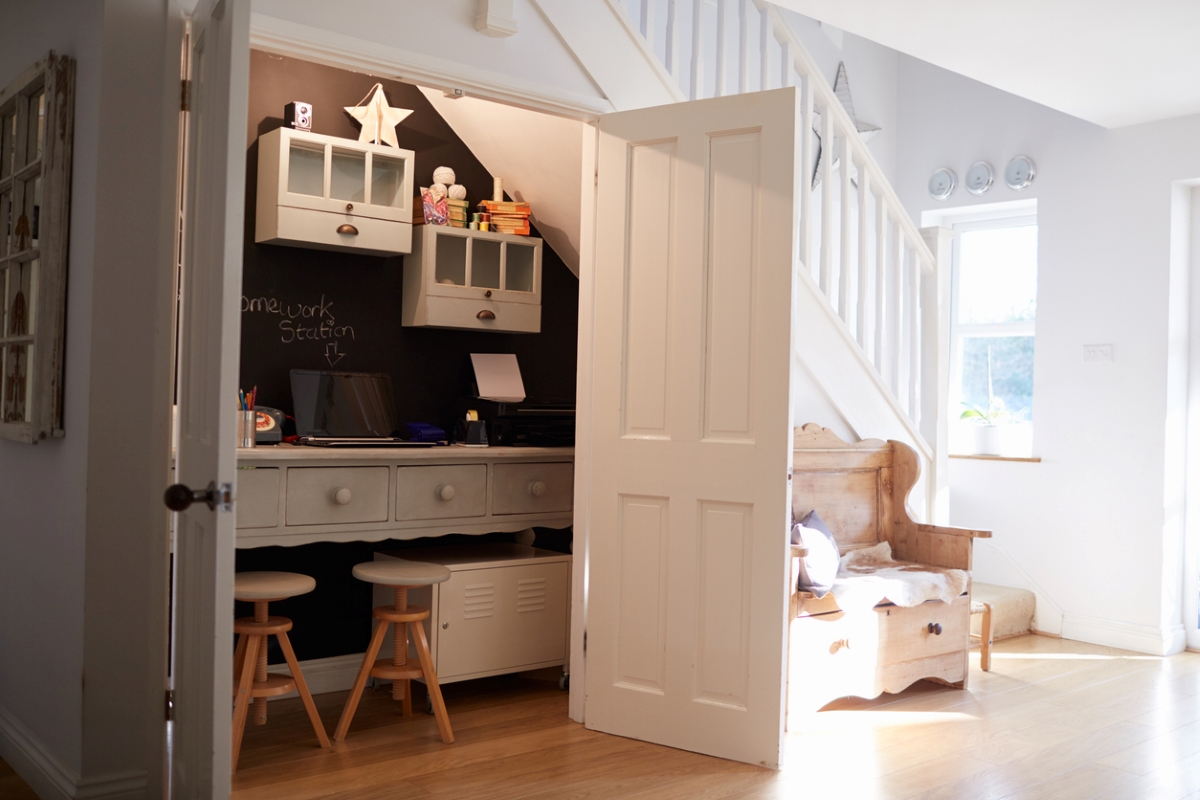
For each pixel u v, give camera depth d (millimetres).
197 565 2318
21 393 2982
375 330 4016
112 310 2551
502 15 3146
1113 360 5051
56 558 2736
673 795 2867
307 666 3809
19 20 3125
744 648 3164
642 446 3334
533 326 4160
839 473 4312
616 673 3395
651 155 3350
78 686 2557
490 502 3791
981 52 3992
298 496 3326
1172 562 4883
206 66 2395
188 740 2387
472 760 3117
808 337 4262
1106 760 3266
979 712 3791
